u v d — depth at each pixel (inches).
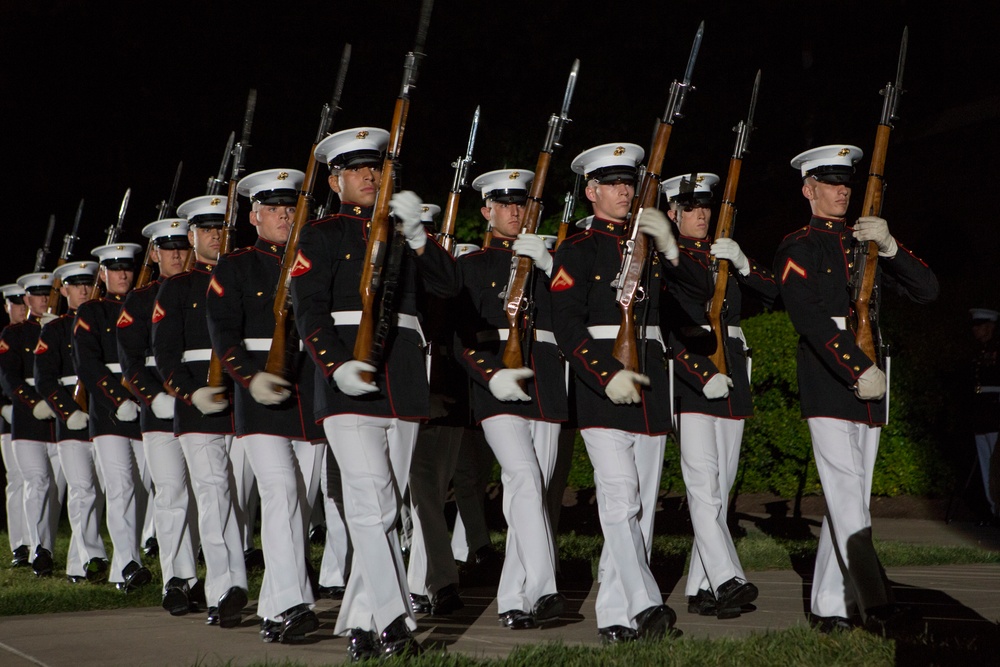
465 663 195.6
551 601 240.8
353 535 212.8
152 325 287.9
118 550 338.6
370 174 226.7
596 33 672.4
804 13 702.5
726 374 261.9
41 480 409.1
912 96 696.4
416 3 679.7
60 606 301.6
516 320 246.1
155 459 294.7
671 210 287.4
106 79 815.7
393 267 211.6
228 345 248.4
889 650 194.4
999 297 455.5
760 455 490.9
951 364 451.8
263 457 241.9
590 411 229.9
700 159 686.5
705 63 693.9
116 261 357.7
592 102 650.8
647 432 231.3
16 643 239.3
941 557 338.6
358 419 212.5
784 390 480.7
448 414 278.2
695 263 242.8
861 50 712.4
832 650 196.7
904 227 643.5
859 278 231.0
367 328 209.9
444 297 231.6
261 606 239.1
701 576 258.2
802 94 701.3
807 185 244.1
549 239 335.3
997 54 658.8
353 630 213.9
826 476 229.5
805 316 228.4
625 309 227.0
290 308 241.4
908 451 461.7
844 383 227.9
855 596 228.4
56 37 823.1
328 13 711.1
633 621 224.1
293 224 246.8
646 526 239.8
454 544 361.1
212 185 320.8
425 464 274.4
